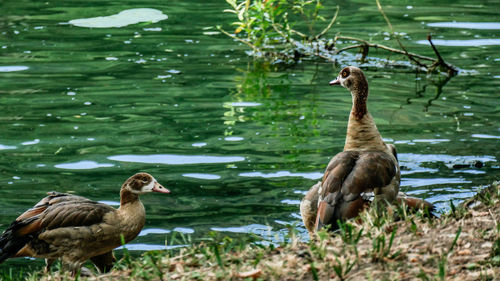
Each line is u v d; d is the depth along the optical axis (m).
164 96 18.66
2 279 9.06
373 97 18.81
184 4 28.55
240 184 13.55
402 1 29.06
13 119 16.88
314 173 13.95
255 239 11.27
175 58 22.06
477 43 23.42
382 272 7.52
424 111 17.58
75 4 28.34
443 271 7.19
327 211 9.74
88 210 10.93
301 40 23.73
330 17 26.73
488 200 9.31
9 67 20.75
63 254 10.82
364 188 9.85
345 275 7.54
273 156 14.80
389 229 8.69
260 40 22.55
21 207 12.57
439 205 12.37
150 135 15.97
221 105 18.06
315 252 8.11
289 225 11.74
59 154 14.92
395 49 22.48
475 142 15.41
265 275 7.75
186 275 8.03
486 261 7.62
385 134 15.95
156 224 12.06
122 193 11.32
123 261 9.20
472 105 17.98
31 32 24.34
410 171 13.93
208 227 11.89
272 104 18.16
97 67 20.98
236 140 15.72
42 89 19.00
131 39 23.92
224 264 8.18
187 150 15.15
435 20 26.05
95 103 18.06
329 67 21.81
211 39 24.12
